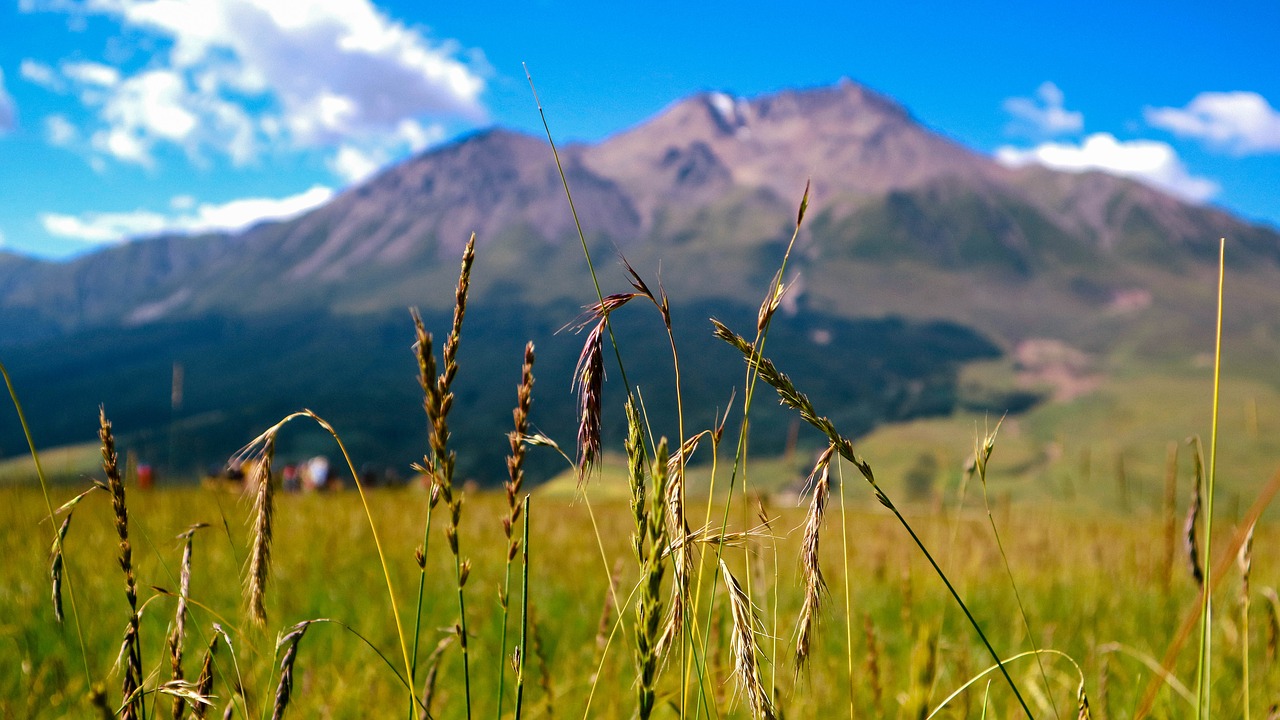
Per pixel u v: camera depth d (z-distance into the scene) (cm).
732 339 145
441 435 141
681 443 147
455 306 139
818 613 159
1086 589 625
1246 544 198
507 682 412
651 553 126
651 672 127
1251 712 301
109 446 165
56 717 320
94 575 541
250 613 164
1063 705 313
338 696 348
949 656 386
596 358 142
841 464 158
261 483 160
